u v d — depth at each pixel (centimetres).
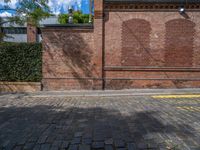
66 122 666
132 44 1524
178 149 441
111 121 668
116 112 805
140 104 993
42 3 1647
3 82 1500
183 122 632
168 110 822
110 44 1521
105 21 1518
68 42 1517
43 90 1523
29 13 1656
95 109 881
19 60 1523
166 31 1520
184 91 1409
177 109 841
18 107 968
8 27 1852
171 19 1518
